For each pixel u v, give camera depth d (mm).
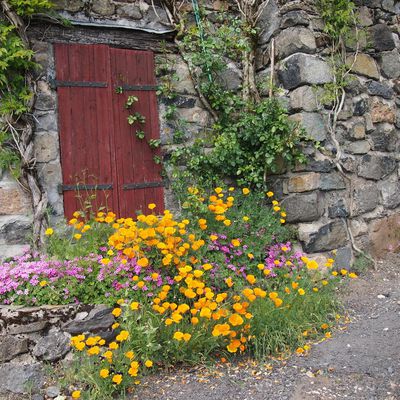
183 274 3178
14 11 4141
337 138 4871
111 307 3268
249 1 5152
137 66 4820
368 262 4867
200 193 4773
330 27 4809
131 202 4703
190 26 5094
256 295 3309
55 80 4402
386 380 2781
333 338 3359
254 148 4996
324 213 4719
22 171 4141
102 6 4652
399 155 5477
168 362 3025
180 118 5000
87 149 4516
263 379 2902
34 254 3779
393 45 5480
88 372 2832
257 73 5191
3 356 3018
